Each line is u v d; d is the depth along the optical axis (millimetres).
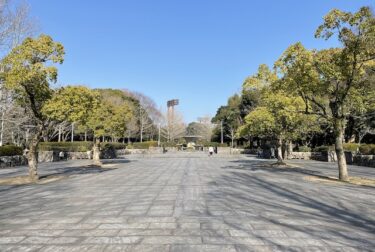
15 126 25281
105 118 23656
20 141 34125
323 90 13383
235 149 49531
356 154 23516
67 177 15844
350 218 7055
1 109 21078
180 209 8055
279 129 21422
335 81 13562
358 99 14336
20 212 7934
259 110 21953
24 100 14797
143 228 6316
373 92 14703
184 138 68188
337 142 13727
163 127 71688
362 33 11891
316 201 9055
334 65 12539
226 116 61781
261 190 11133
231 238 5633
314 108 20188
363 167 20812
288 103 18219
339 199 9344
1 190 11664
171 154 44656
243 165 23203
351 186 12008
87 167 22047
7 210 8195
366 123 29531
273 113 20172
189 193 10555
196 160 29984
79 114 14172
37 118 14570
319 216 7246
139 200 9367
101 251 5035
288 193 10461
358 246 5195
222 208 8156
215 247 5156
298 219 6969
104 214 7582
